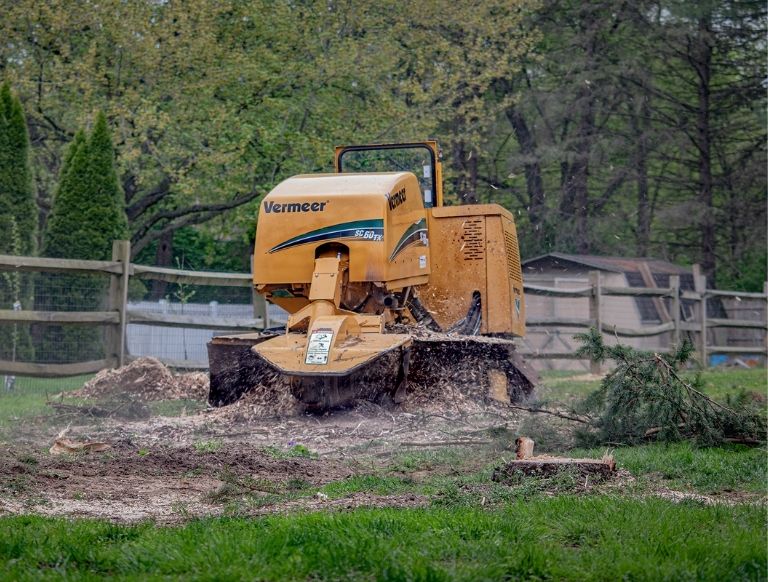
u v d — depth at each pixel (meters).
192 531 8.82
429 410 18.22
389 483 11.96
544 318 32.53
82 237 29.73
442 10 44.09
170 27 38.53
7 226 27.77
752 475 12.52
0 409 19.62
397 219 18.41
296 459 13.91
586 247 56.50
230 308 28.34
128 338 26.69
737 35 56.88
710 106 59.59
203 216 43.59
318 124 41.66
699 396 15.11
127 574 7.64
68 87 38.03
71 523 9.44
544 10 57.44
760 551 8.23
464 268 20.88
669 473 12.64
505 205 63.50
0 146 27.88
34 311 23.25
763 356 44.81
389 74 43.53
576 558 8.09
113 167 30.39
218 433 16.27
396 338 16.97
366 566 7.70
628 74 55.03
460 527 8.95
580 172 57.78
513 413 18.27
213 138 38.53
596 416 15.66
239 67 39.12
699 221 56.22
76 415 18.36
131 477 12.40
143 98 37.06
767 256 60.41
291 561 7.74
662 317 39.16
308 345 16.47
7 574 7.53
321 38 42.00
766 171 57.44
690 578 7.59
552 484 11.66
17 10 36.62
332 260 17.61
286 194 18.12
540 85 61.94
